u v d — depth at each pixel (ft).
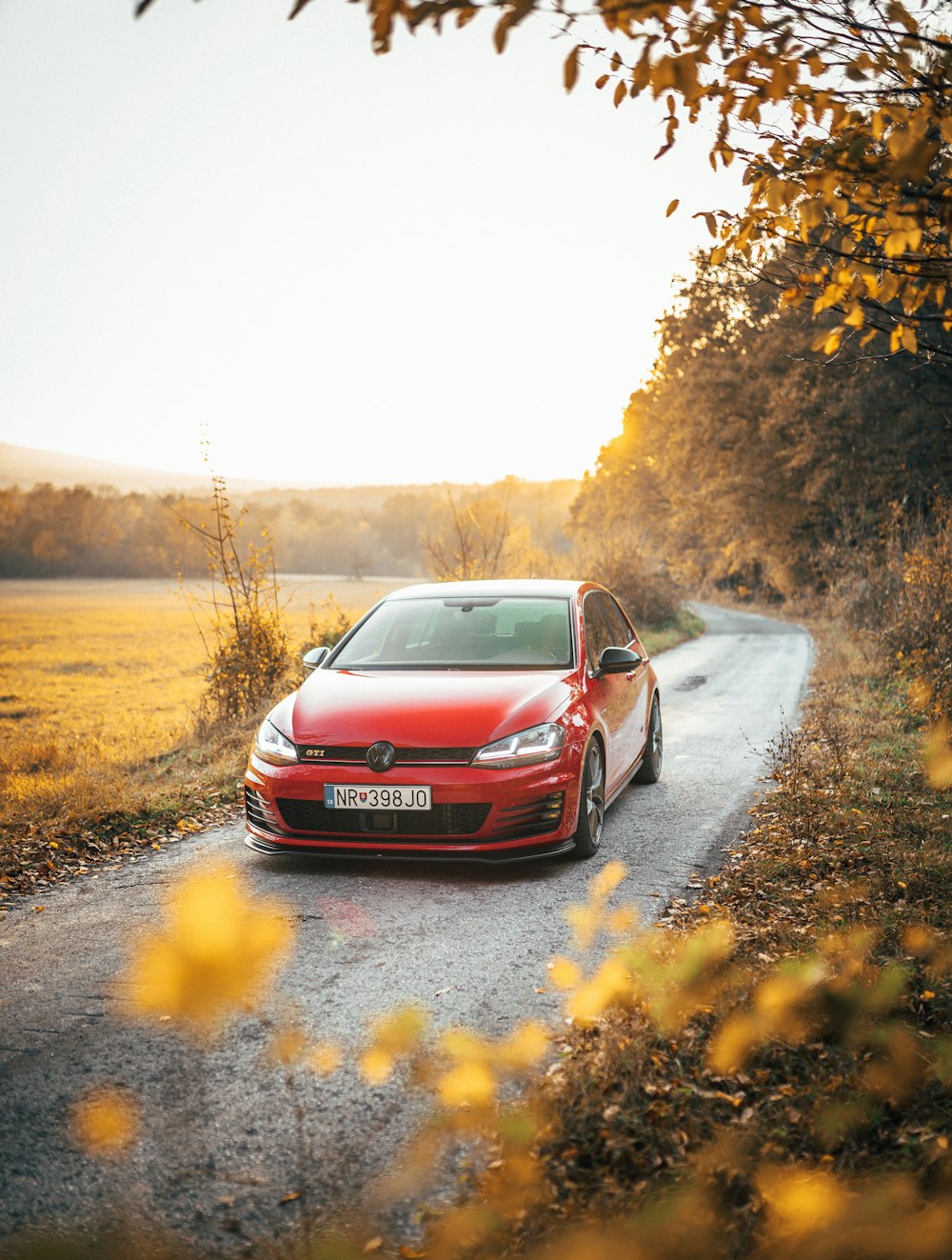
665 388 124.16
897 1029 8.91
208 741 36.94
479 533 58.08
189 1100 9.64
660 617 94.43
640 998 10.54
